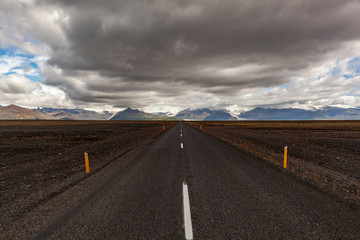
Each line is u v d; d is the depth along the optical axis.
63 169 7.86
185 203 4.24
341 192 4.84
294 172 6.77
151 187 5.34
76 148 13.63
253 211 3.82
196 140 17.56
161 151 11.60
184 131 32.00
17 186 5.81
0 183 6.15
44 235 3.12
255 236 2.97
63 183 5.90
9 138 19.91
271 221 3.42
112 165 8.20
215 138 19.50
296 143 15.62
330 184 5.48
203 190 5.04
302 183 5.55
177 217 3.62
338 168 7.55
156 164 8.20
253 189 5.06
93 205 4.21
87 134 25.41
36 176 6.88
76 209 4.03
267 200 4.34
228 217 3.58
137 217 3.64
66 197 4.73
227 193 4.80
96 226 3.35
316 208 3.92
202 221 3.45
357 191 4.93
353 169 7.40
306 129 38.28
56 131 29.14
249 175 6.39
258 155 10.05
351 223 3.32
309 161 8.84
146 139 19.08
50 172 7.41
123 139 19.44
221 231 3.12
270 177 6.15
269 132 29.69
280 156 9.91
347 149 12.62
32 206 4.25
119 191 5.07
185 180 5.92
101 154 11.12
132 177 6.35
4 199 4.77
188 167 7.57
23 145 15.17
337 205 4.06
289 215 3.63
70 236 3.06
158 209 3.96
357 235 2.96
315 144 15.06
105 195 4.80
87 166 7.17
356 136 22.19
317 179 5.96
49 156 10.80
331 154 10.74
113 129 36.72
